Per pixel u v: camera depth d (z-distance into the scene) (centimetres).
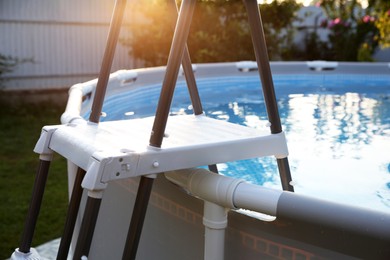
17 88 789
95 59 868
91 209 110
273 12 764
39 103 754
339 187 216
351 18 937
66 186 381
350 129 341
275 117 140
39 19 801
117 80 412
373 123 361
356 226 88
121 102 407
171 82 113
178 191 137
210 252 117
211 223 116
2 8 765
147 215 154
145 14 741
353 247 91
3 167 430
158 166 114
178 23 114
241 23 751
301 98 488
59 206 341
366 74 617
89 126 151
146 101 432
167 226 145
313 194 208
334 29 961
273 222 110
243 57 722
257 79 579
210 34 728
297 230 103
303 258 106
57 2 814
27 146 505
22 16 785
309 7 1016
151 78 469
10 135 552
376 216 87
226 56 714
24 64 793
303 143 299
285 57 859
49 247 267
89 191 110
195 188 117
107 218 180
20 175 409
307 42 1002
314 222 94
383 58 957
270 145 137
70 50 838
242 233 119
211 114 396
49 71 820
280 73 610
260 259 116
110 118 348
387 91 539
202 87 542
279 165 145
